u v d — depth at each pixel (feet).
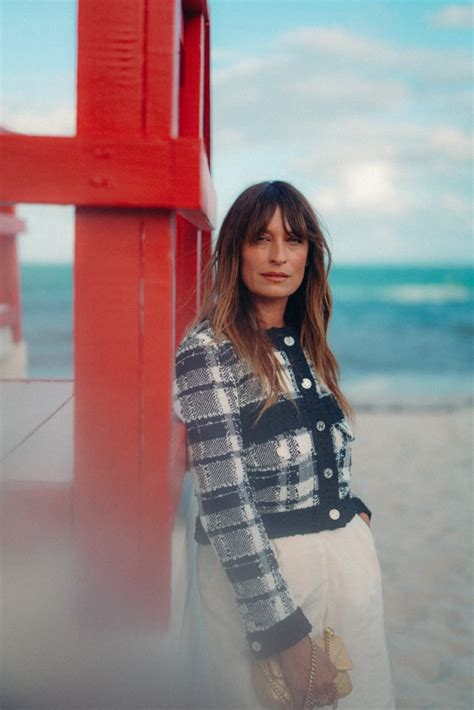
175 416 6.30
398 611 12.74
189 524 6.42
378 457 26.16
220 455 4.84
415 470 23.93
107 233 4.42
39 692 4.72
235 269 5.40
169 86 4.28
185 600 5.77
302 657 4.75
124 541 4.60
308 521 5.29
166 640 4.68
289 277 5.44
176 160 4.22
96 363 4.49
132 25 4.27
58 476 4.86
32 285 137.59
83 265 4.44
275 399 5.14
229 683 5.36
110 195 4.24
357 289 136.15
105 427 4.53
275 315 5.73
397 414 40.27
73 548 4.64
